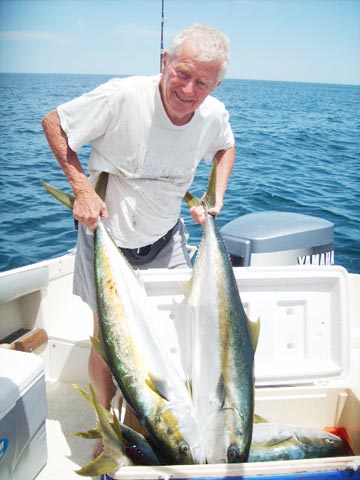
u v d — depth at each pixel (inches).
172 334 94.7
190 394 85.4
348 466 69.2
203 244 90.5
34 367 84.7
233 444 77.9
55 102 1294.3
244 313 87.8
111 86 88.1
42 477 90.6
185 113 87.0
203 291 87.6
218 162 110.3
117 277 86.9
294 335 98.9
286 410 94.7
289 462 69.6
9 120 865.5
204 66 81.3
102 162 94.6
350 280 134.3
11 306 122.4
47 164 493.0
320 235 144.8
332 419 96.0
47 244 271.0
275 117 1072.8
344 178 444.5
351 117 1168.2
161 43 132.6
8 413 77.9
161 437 78.5
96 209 89.8
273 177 439.5
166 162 93.9
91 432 77.3
